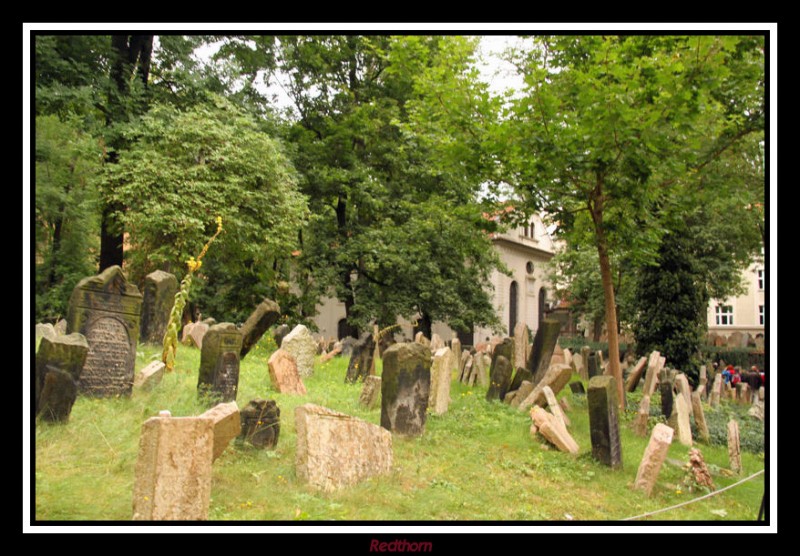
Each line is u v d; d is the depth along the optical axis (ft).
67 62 63.67
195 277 70.64
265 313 47.11
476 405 40.81
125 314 31.37
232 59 86.07
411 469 27.25
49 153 75.97
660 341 68.59
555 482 28.53
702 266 70.33
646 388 50.14
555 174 38.88
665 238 68.33
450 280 100.73
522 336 57.72
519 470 29.43
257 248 68.44
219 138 67.36
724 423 47.21
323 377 48.60
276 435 26.84
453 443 32.40
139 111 69.87
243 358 48.65
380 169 101.60
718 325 160.35
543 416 34.37
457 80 40.88
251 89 87.40
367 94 100.78
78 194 82.17
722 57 34.94
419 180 98.48
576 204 45.09
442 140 42.57
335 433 24.26
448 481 26.61
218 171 67.72
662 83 34.40
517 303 161.17
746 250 90.74
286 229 71.77
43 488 20.04
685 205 44.52
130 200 63.26
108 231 69.46
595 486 28.37
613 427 31.40
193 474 18.81
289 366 38.91
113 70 70.38
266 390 37.45
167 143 65.46
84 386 29.45
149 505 18.04
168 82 76.95
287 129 94.32
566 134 36.24
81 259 89.71
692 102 35.17
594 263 106.93
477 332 142.31
